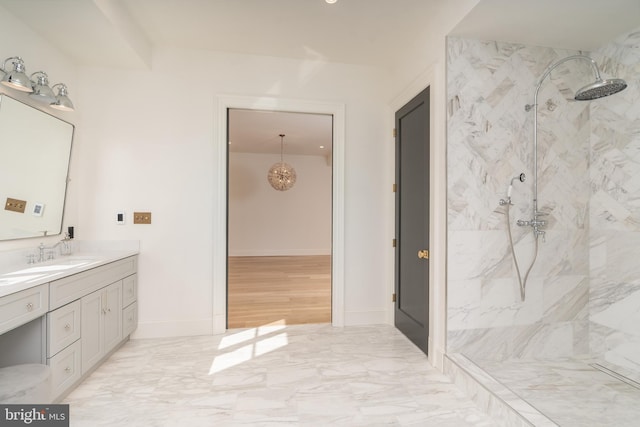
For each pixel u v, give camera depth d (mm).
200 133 3033
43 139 2398
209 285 3061
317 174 8812
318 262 7492
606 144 2430
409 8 2371
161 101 2969
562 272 2504
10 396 1495
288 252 8672
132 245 2924
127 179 2918
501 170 2395
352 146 3328
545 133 2467
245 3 2338
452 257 2338
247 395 2049
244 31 2721
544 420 1622
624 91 2312
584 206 2537
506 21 2121
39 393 1593
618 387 2057
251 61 3123
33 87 2170
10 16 2104
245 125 5691
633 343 2270
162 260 2979
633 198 2275
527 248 2451
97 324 2283
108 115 2885
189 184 3016
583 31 2248
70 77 2727
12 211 2148
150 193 2955
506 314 2420
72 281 2006
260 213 8570
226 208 3109
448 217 2328
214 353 2654
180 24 2625
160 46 2963
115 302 2535
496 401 1817
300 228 8742
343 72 3305
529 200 2445
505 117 2396
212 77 3055
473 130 2354
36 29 2291
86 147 2852
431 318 2504
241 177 8484
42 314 1753
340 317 3295
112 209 2895
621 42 2322
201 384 2176
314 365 2461
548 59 2461
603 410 1807
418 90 2748
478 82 2357
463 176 2344
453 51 2326
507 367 2311
